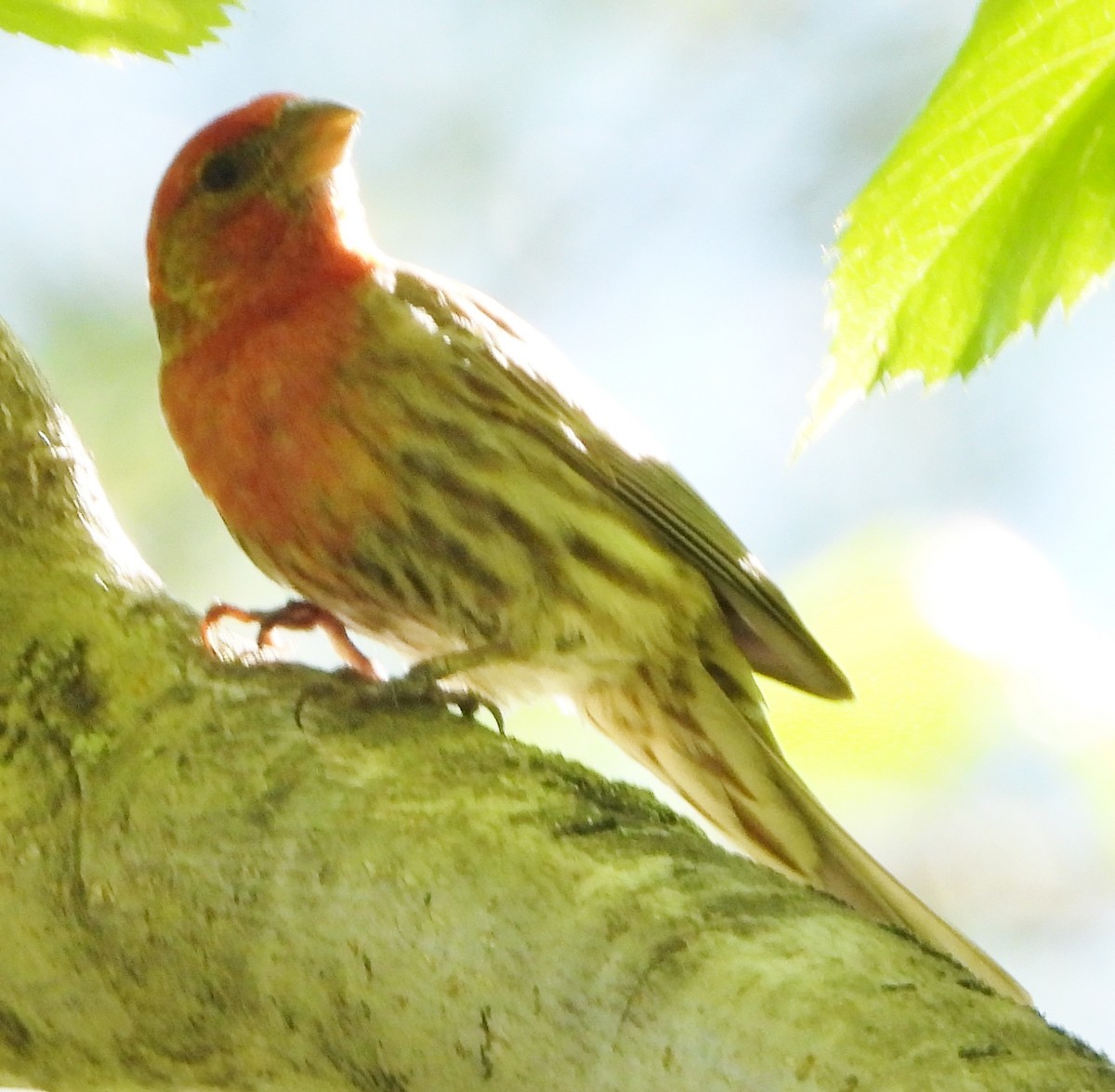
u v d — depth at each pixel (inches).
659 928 184.4
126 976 211.8
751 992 173.9
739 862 197.9
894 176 221.8
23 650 237.3
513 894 193.3
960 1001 169.9
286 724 223.6
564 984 184.2
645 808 210.7
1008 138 216.4
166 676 232.8
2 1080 222.1
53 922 215.2
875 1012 168.6
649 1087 175.0
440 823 204.4
